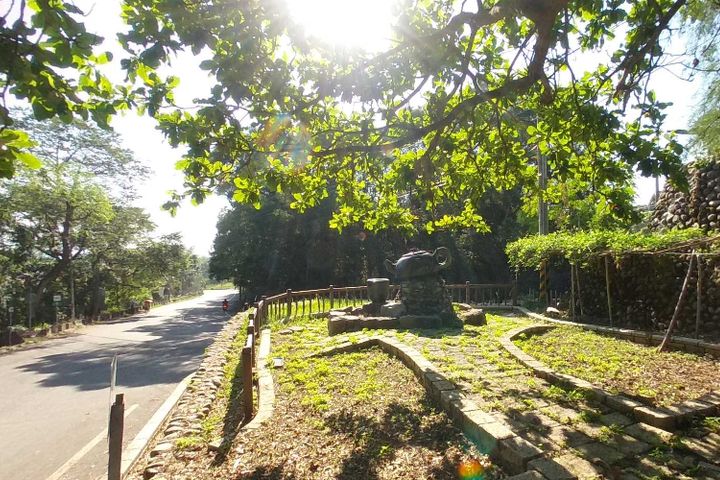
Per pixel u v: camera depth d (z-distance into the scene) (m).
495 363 6.25
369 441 4.29
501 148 6.71
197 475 4.17
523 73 6.30
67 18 2.32
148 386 10.12
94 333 24.95
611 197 6.14
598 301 10.66
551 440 3.74
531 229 23.83
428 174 6.10
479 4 4.59
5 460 5.92
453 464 3.67
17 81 2.39
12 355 17.27
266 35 3.83
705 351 6.42
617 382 5.14
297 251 33.25
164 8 3.31
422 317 9.77
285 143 5.12
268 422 5.02
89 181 29.91
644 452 3.54
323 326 11.73
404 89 6.13
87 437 6.75
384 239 32.34
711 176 10.59
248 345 6.14
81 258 34.81
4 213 26.72
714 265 7.64
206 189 5.39
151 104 3.92
